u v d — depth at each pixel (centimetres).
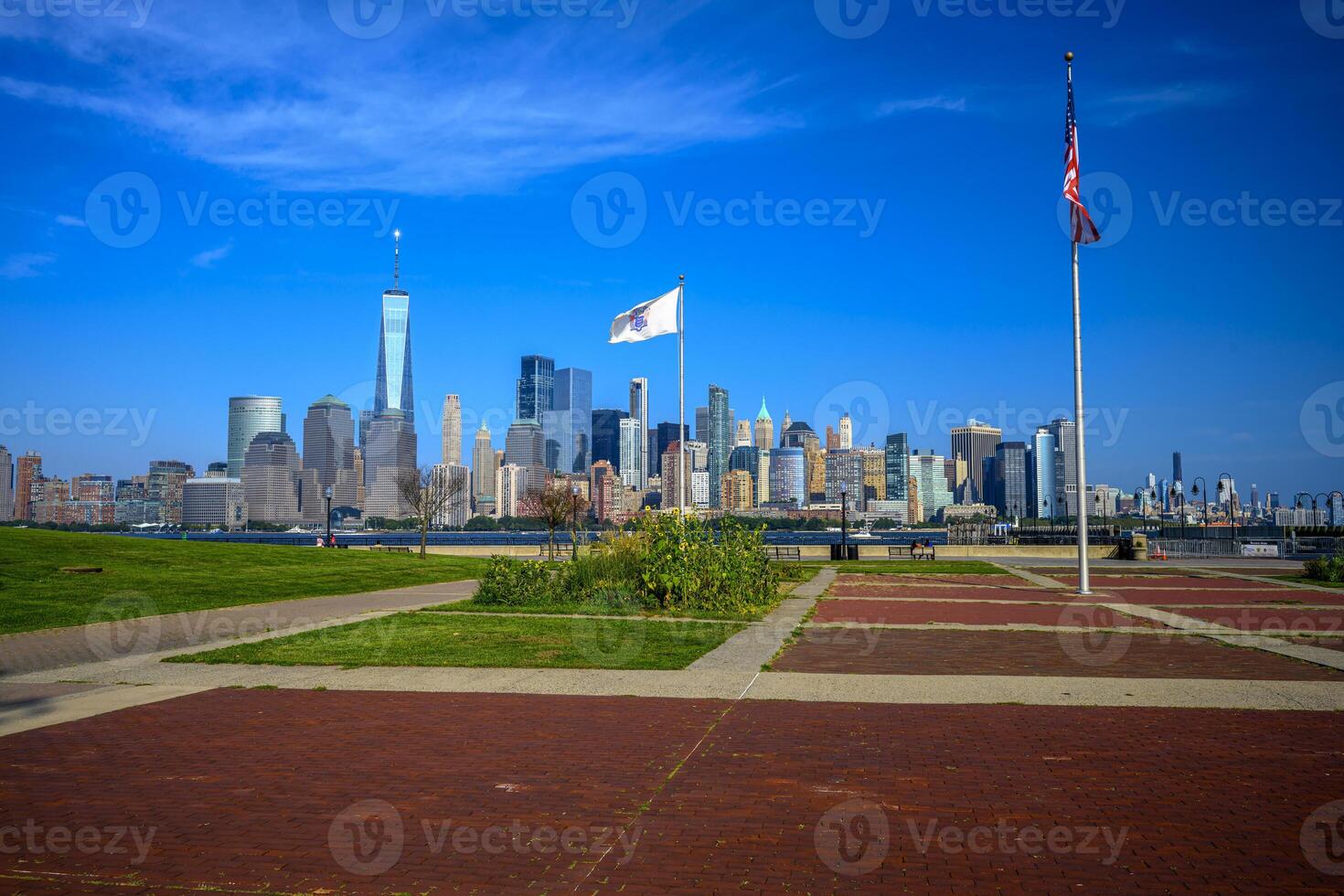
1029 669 1342
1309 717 1023
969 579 3362
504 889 556
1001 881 562
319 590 2669
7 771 819
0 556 2741
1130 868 582
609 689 1198
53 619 1889
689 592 2167
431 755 869
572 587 2391
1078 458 2645
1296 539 5266
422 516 6575
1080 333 2627
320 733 962
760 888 555
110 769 825
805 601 2439
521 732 960
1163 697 1136
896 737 934
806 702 1112
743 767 821
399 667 1370
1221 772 801
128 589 2398
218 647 1560
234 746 909
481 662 1405
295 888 559
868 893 546
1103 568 4050
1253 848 616
